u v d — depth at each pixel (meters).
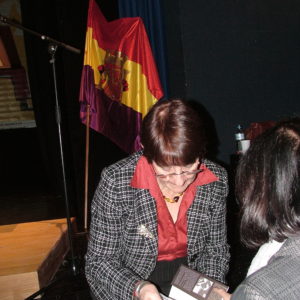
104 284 1.13
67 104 3.70
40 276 2.02
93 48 3.01
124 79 3.10
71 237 2.39
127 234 1.17
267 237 0.69
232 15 3.30
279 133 0.65
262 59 3.39
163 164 1.00
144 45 3.11
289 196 0.61
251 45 3.36
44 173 5.45
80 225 3.75
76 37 3.58
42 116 4.07
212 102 3.33
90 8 3.01
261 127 3.10
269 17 3.37
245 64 3.36
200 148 1.00
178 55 3.37
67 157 4.02
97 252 1.16
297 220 0.61
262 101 3.41
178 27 3.28
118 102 3.11
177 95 3.53
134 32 3.10
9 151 5.28
